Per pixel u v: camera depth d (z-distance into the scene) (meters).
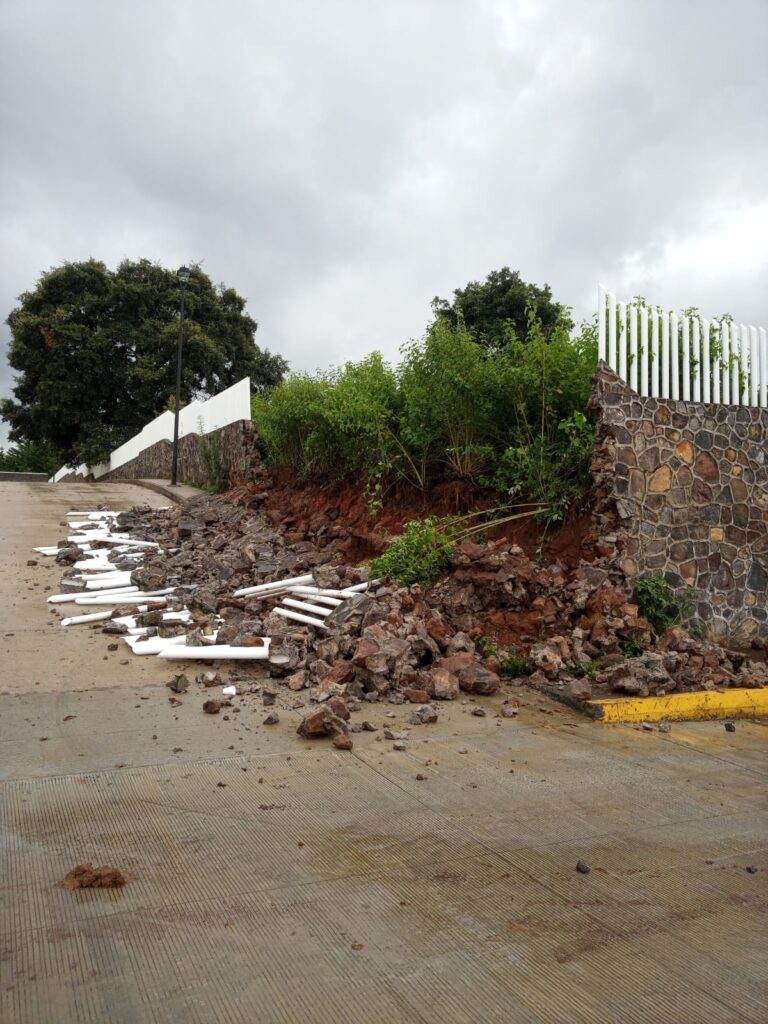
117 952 2.96
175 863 3.70
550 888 3.61
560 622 8.20
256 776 4.86
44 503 17.56
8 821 4.07
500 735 5.97
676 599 9.06
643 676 7.13
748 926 3.33
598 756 5.62
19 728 5.54
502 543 9.16
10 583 10.31
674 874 3.80
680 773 5.36
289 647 7.35
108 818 4.16
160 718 5.89
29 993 2.69
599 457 8.98
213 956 2.96
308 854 3.86
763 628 9.58
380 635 7.09
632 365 9.14
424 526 9.25
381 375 11.96
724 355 9.69
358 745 5.53
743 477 9.60
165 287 39.53
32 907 3.25
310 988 2.79
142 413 38.94
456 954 3.04
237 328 41.22
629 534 8.85
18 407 40.28
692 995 2.82
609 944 3.15
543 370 9.43
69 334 36.72
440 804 4.56
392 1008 2.70
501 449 10.46
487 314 21.83
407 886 3.57
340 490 13.02
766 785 5.20
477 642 8.00
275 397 15.06
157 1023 2.57
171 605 9.30
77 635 8.23
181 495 18.45
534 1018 2.67
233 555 11.37
